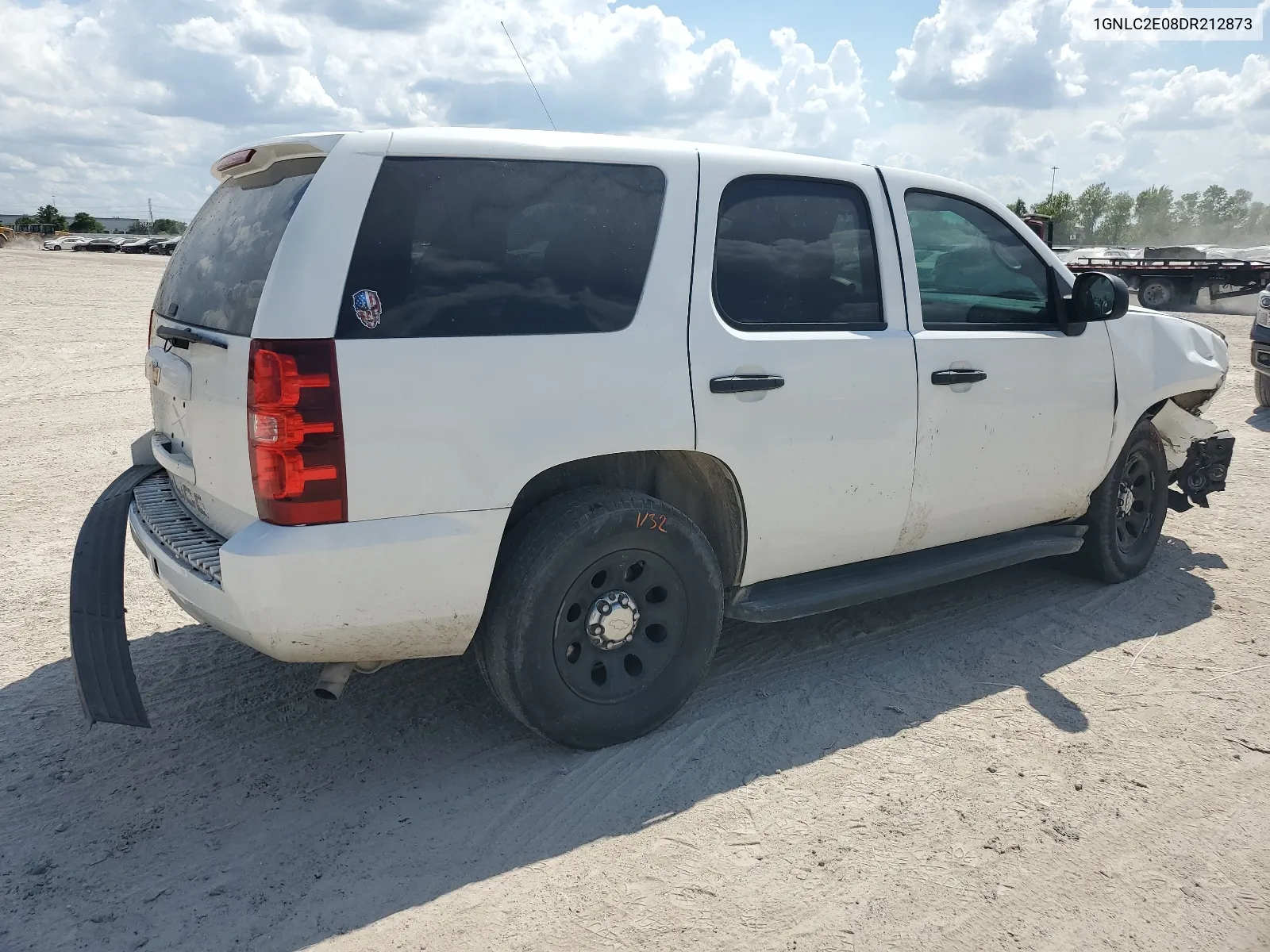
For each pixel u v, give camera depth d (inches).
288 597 105.4
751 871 106.7
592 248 122.0
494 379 113.1
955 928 98.4
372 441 106.8
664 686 133.1
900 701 146.0
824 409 138.6
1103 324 177.6
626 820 115.6
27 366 498.9
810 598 144.3
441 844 110.9
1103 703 146.1
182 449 130.5
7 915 98.7
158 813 116.7
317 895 102.3
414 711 142.1
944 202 159.2
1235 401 402.0
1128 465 188.7
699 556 131.5
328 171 108.5
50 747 131.9
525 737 134.7
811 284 140.6
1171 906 102.2
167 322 134.7
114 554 133.8
